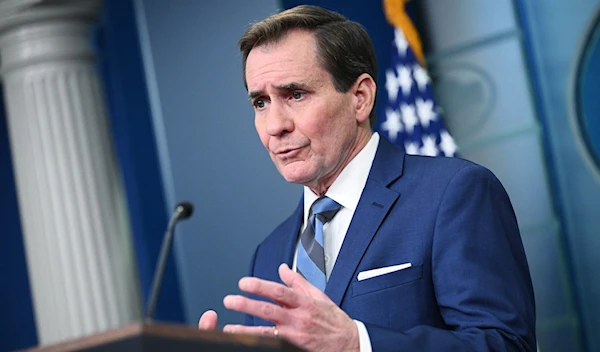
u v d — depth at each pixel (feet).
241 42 13.23
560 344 28.25
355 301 12.32
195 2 30.48
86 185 30.76
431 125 28.25
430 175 12.90
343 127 13.04
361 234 12.69
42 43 30.81
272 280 13.88
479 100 29.76
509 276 12.11
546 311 28.55
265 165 29.50
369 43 13.56
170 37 30.83
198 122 30.40
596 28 27.91
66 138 30.76
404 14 29.17
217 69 30.14
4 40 31.01
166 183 30.63
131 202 32.81
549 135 28.73
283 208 29.22
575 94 28.22
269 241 14.42
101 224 30.83
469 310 11.74
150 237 32.37
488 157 29.58
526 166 28.99
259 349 7.79
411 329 11.31
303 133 12.79
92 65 31.68
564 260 28.32
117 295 30.81
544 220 28.68
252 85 12.95
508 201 12.88
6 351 35.40
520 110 29.14
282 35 12.99
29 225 30.99
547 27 28.73
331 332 10.52
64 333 30.45
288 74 12.73
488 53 29.60
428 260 12.33
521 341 11.61
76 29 31.19
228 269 29.84
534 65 28.99
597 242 27.86
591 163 27.99
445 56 30.27
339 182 13.28
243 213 29.68
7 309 35.68
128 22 32.83
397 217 12.68
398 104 28.60
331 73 12.96
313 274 13.00
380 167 13.26
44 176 30.63
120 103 33.06
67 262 30.45
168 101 30.76
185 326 7.66
